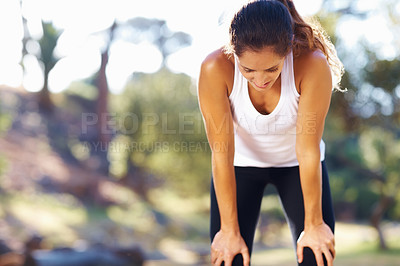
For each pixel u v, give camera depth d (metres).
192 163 16.45
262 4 1.37
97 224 14.79
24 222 12.84
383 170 14.84
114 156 18.11
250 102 1.67
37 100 20.45
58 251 8.10
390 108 9.08
